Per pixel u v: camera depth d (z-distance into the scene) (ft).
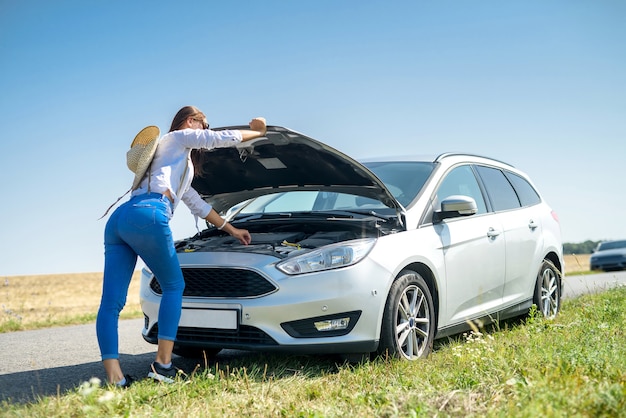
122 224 12.51
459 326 17.22
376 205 17.35
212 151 16.07
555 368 11.38
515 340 15.72
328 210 17.12
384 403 10.27
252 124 14.11
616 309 20.16
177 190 13.24
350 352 13.87
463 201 16.08
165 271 12.89
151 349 19.67
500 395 10.12
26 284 98.99
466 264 17.25
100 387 12.19
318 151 15.11
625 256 67.31
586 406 9.11
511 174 22.07
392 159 19.33
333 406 10.40
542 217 22.08
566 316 20.92
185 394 11.49
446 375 11.98
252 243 15.67
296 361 14.88
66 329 25.71
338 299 13.67
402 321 14.92
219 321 14.10
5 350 19.61
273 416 10.27
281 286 13.78
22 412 10.57
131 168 12.84
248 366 14.47
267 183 17.63
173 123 13.80
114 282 12.73
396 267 14.52
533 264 20.81
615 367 11.40
